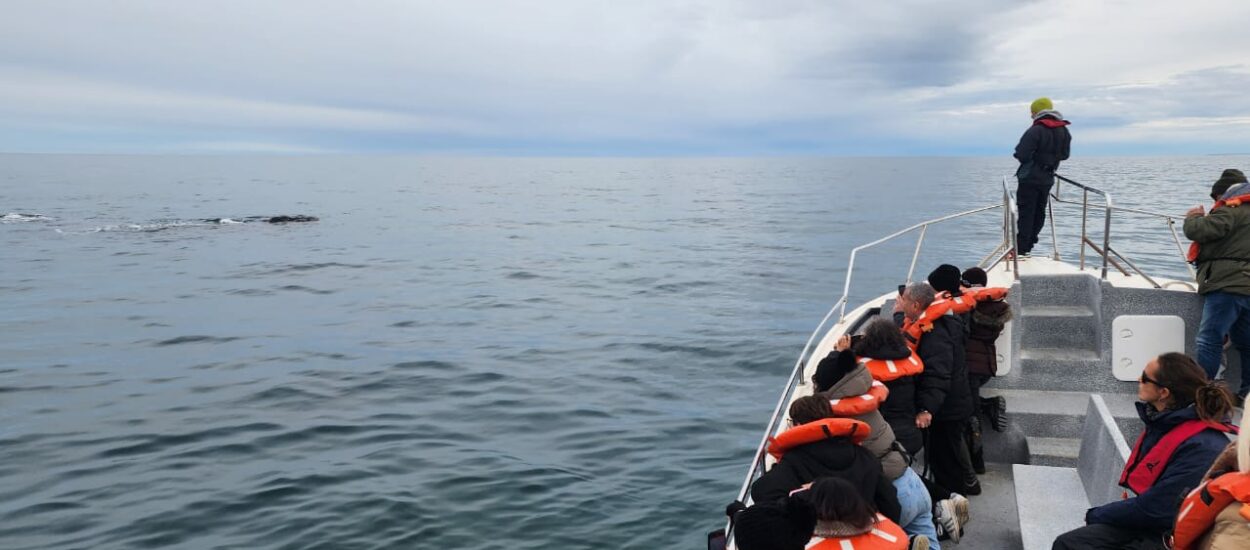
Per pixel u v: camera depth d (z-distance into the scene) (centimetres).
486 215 8019
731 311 2623
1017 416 680
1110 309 716
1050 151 915
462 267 4031
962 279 650
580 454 1289
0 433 1451
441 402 1611
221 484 1191
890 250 4188
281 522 1057
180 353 2116
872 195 10206
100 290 3269
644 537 998
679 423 1446
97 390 1745
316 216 7781
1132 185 7656
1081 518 524
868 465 423
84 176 19338
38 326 2523
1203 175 10731
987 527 570
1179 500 394
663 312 2633
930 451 614
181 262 4216
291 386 1748
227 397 1672
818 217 6906
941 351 561
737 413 1508
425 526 1035
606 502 1098
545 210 8762
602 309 2725
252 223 6800
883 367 535
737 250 4569
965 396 591
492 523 1042
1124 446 496
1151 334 705
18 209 8081
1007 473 647
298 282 3500
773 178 19000
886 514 429
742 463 1240
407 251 4816
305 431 1432
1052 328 761
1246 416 306
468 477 1192
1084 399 704
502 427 1439
